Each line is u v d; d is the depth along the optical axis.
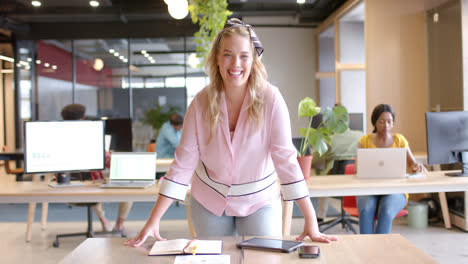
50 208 6.45
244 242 1.52
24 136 3.20
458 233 4.52
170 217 5.67
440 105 5.47
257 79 1.77
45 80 10.09
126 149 5.55
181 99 10.24
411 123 5.79
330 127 3.37
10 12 8.79
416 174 3.53
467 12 4.89
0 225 5.30
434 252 3.88
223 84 1.80
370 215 3.20
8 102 10.15
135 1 8.80
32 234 4.81
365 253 1.41
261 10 9.14
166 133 5.87
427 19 5.71
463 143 3.46
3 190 3.05
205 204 1.90
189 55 10.16
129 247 1.53
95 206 4.53
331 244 1.52
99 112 10.23
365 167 3.34
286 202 3.00
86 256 1.43
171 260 1.38
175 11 4.51
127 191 2.99
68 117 4.30
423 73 5.78
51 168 3.27
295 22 10.11
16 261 3.83
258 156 1.82
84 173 3.89
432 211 5.03
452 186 3.04
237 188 1.86
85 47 10.16
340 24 8.29
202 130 1.80
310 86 10.20
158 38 10.16
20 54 9.95
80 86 10.19
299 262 1.33
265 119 1.76
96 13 8.88
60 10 8.85
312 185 3.06
